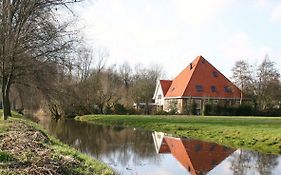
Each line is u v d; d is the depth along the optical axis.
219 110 58.75
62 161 10.29
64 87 29.73
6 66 22.42
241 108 58.59
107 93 64.69
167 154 19.91
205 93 65.56
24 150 10.94
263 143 22.52
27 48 22.88
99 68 68.50
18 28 21.45
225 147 22.45
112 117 51.78
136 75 90.69
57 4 22.56
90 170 10.54
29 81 27.91
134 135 30.14
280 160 17.69
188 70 72.88
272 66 64.00
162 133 31.83
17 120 22.39
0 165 8.59
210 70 70.12
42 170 8.45
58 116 53.16
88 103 58.06
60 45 24.69
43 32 23.25
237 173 14.80
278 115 59.31
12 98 38.56
